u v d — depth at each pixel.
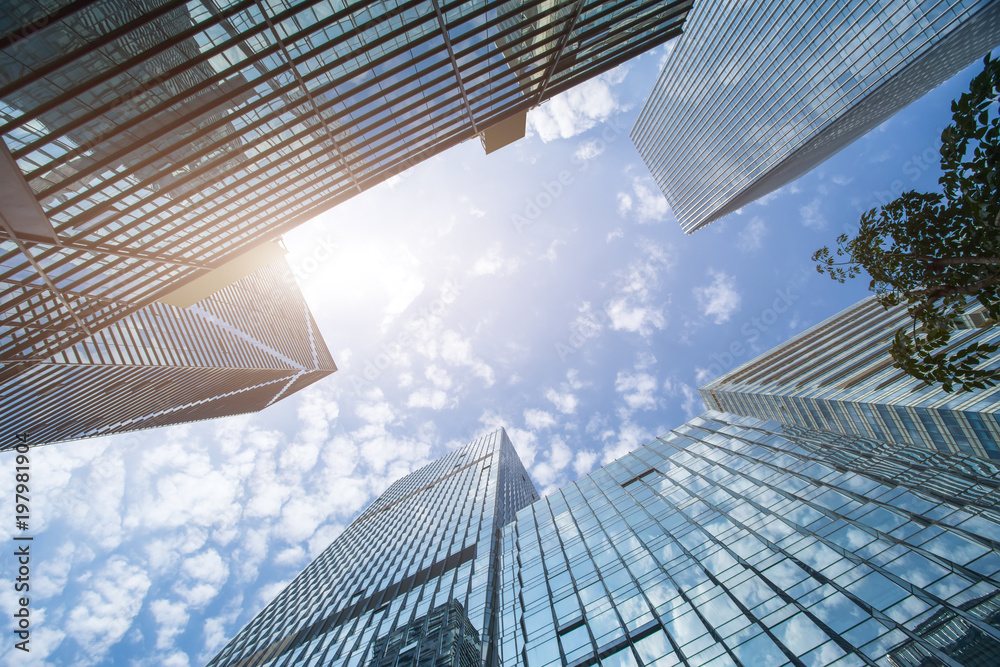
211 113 28.19
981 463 27.45
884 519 24.69
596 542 39.25
